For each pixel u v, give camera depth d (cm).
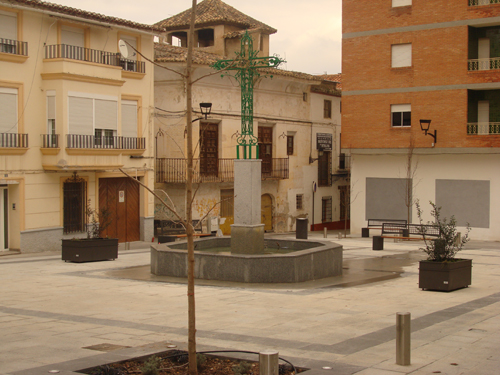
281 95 3822
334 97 4331
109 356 758
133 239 2911
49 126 2477
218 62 1703
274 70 3594
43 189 2461
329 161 4288
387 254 2166
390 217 3300
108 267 1838
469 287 1393
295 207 3984
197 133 3241
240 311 1097
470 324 960
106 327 962
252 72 1677
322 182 4238
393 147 3197
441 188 3130
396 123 3206
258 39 3769
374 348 808
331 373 682
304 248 1762
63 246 1992
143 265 1891
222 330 932
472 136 2973
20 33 2370
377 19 3225
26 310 1122
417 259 2003
